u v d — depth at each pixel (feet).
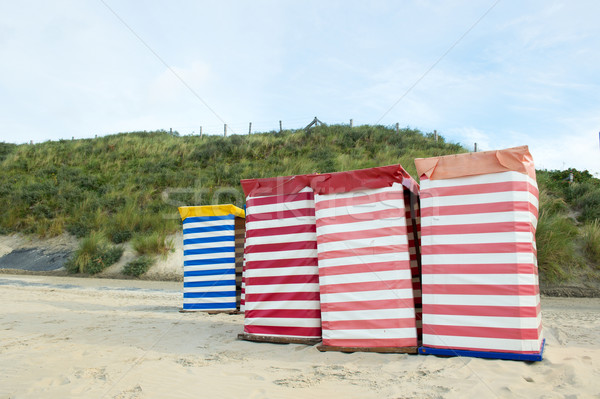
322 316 15.40
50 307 24.40
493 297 13.26
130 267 42.52
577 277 32.37
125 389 11.41
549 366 12.09
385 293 14.76
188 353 15.07
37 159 76.38
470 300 13.51
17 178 68.95
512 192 13.58
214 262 24.39
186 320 21.35
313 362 13.78
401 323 14.44
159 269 42.60
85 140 91.09
